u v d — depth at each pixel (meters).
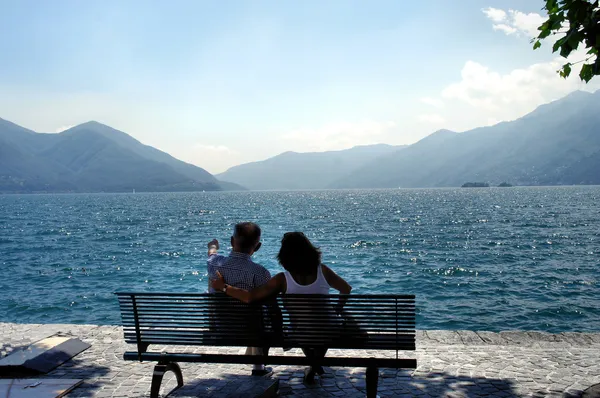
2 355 6.55
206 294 4.98
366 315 4.76
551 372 5.91
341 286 5.13
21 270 26.20
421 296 19.19
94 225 62.22
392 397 5.23
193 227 57.22
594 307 17.11
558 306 17.28
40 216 86.81
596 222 57.84
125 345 7.16
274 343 4.89
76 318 16.14
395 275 23.72
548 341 7.53
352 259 29.31
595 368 6.02
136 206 135.12
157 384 5.02
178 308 5.07
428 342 7.57
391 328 4.73
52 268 26.80
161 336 5.09
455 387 5.48
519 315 16.25
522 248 34.47
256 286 5.20
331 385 5.60
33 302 18.31
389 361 4.68
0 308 17.48
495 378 5.74
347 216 75.56
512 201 133.12
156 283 22.02
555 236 42.38
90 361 6.52
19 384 5.62
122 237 45.34
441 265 26.80
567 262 27.66
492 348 6.97
